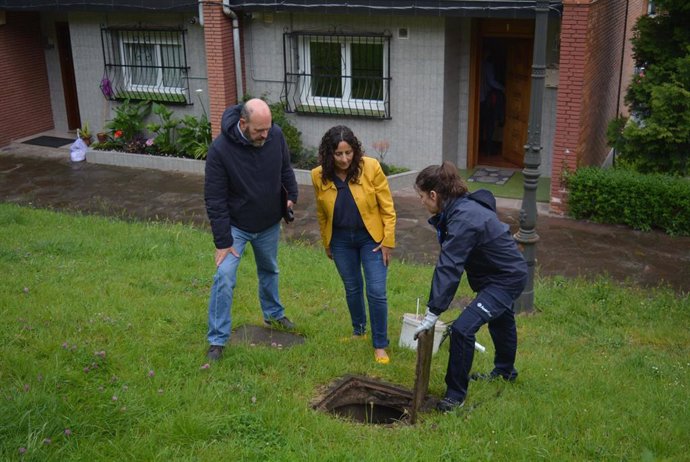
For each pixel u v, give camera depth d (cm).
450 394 489
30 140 1644
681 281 901
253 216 550
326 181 543
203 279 757
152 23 1447
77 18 1500
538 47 690
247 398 484
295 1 1277
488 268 477
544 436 446
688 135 1078
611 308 765
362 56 1315
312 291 752
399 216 1158
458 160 1386
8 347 527
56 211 1188
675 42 1111
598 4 1127
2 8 1492
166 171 1423
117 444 416
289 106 1378
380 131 1334
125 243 906
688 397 523
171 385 495
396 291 795
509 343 516
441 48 1245
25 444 402
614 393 522
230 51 1367
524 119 1334
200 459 411
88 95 1552
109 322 595
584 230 1084
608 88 1318
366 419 498
